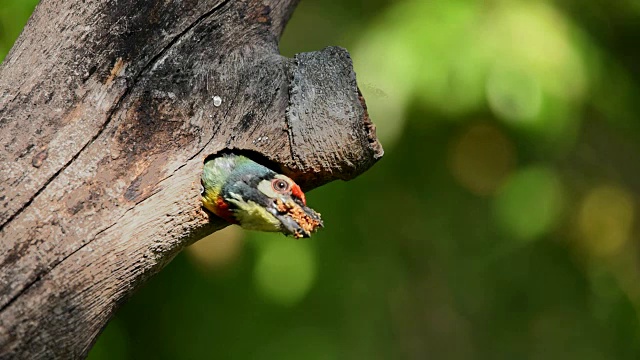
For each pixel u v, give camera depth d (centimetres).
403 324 375
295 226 340
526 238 369
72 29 338
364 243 371
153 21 338
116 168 336
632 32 371
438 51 359
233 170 339
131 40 338
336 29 373
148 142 337
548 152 370
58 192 335
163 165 337
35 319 334
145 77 338
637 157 375
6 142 336
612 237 374
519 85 359
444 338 401
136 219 336
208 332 367
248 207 339
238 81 339
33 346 334
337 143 339
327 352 369
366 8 372
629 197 374
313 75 339
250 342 368
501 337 392
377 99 359
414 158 369
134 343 366
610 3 369
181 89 338
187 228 338
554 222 370
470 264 382
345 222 369
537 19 360
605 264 375
